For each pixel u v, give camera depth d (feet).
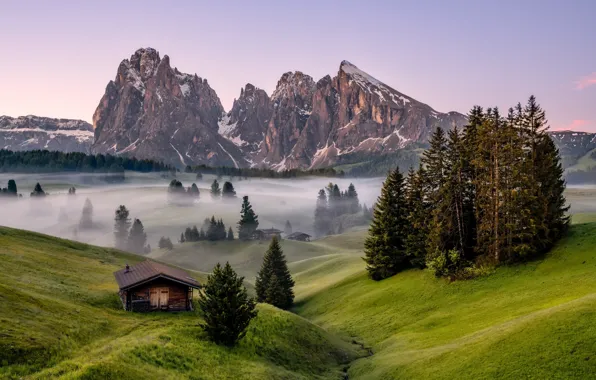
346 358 174.40
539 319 128.36
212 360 133.59
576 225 225.35
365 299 249.34
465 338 147.74
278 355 156.15
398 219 277.03
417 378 128.67
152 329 154.71
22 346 107.34
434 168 253.44
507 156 222.69
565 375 103.65
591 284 160.56
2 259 209.77
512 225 211.82
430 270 242.58
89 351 119.85
